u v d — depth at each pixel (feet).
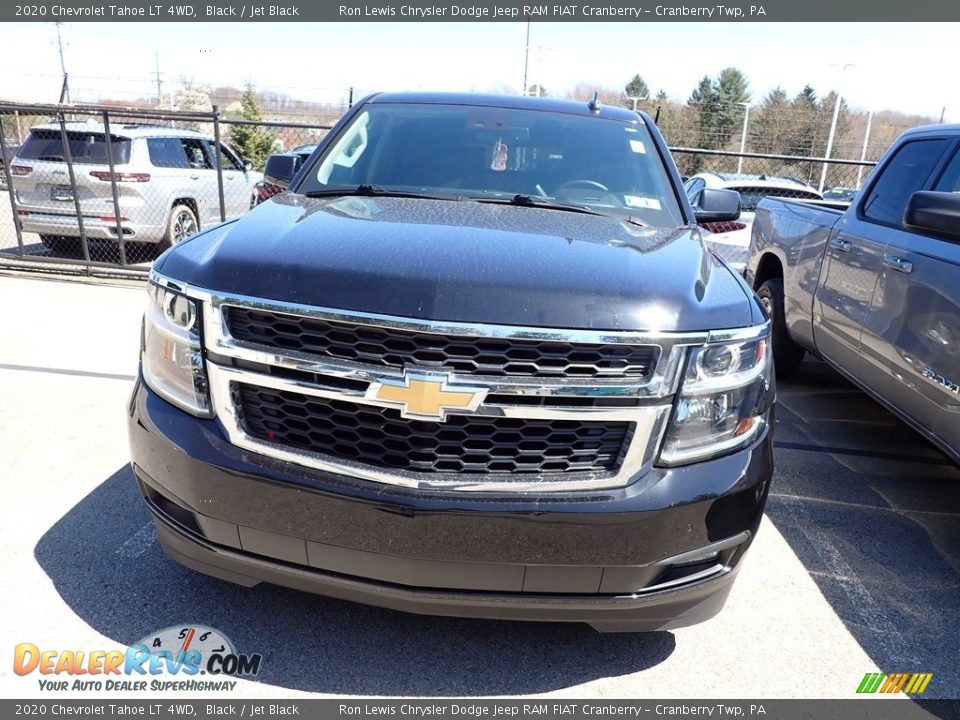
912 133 13.62
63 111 25.27
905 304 11.29
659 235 8.73
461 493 6.21
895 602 9.20
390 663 7.61
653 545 6.39
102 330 19.48
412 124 11.41
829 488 12.33
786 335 17.47
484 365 6.09
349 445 6.35
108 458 11.85
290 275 6.41
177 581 8.66
